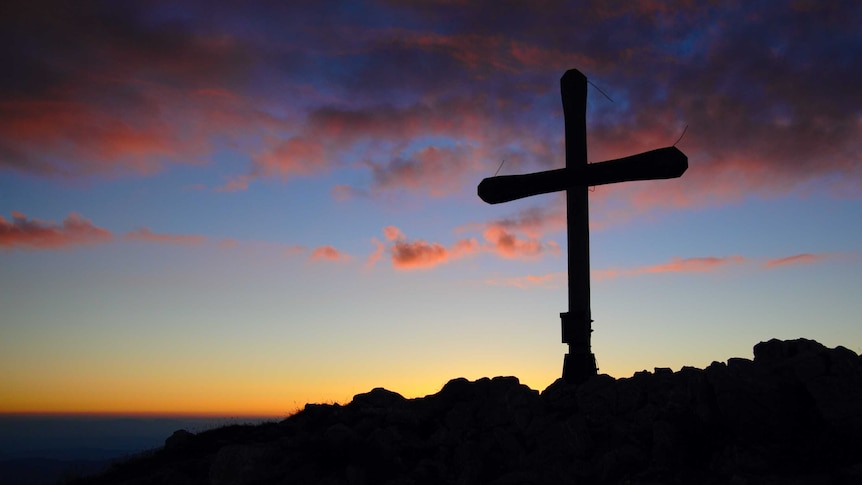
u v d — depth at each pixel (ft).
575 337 57.47
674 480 41.55
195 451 58.03
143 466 57.62
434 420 54.13
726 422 44.04
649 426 46.80
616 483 43.50
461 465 48.32
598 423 49.08
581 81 61.11
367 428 53.26
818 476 37.60
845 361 44.37
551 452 47.52
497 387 54.60
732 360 48.32
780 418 42.91
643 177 57.21
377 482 47.83
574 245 59.31
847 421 40.42
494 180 63.10
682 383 49.14
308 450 50.72
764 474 39.04
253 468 47.98
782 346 48.91
